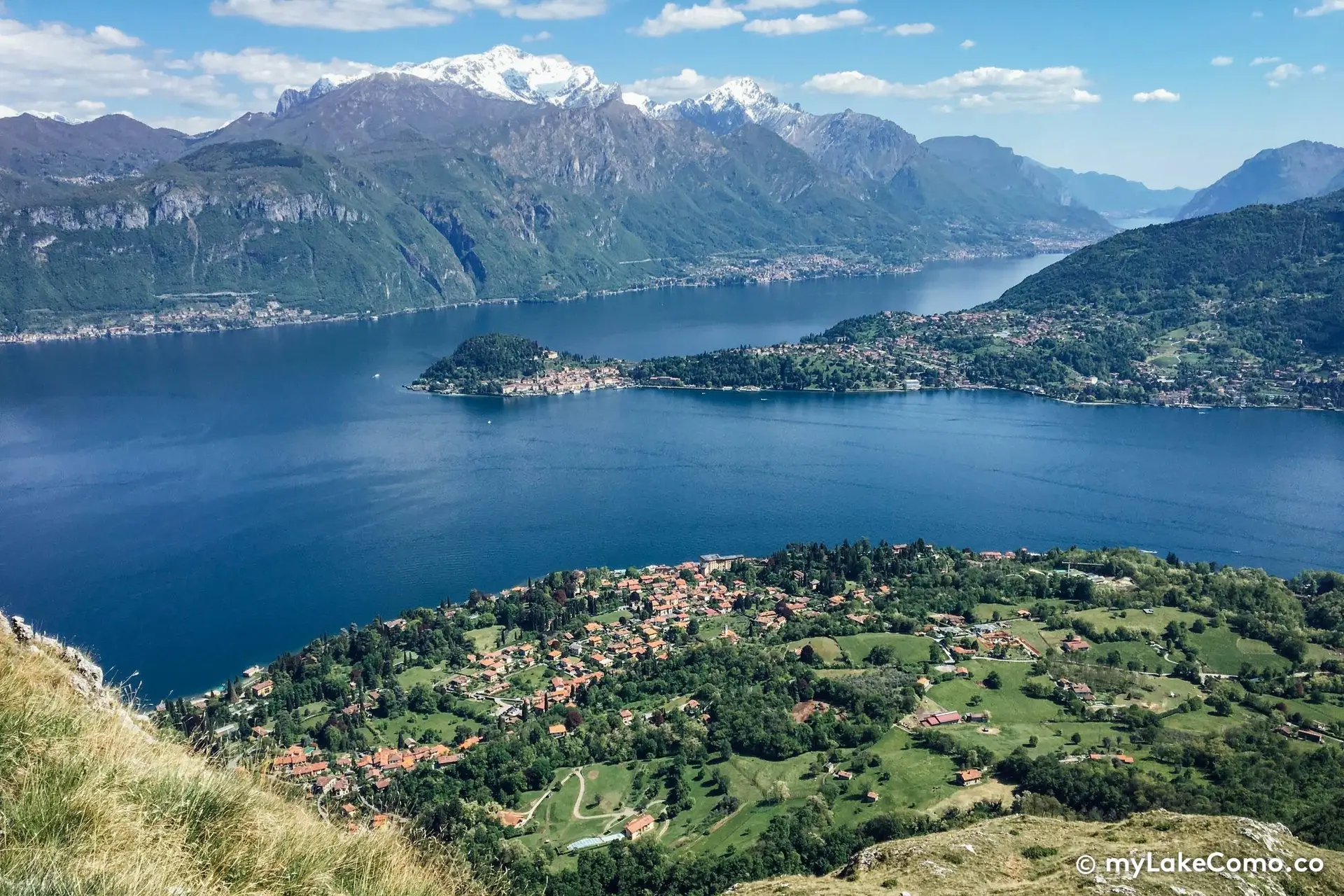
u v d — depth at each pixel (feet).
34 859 63.52
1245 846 131.34
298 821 85.15
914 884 128.98
